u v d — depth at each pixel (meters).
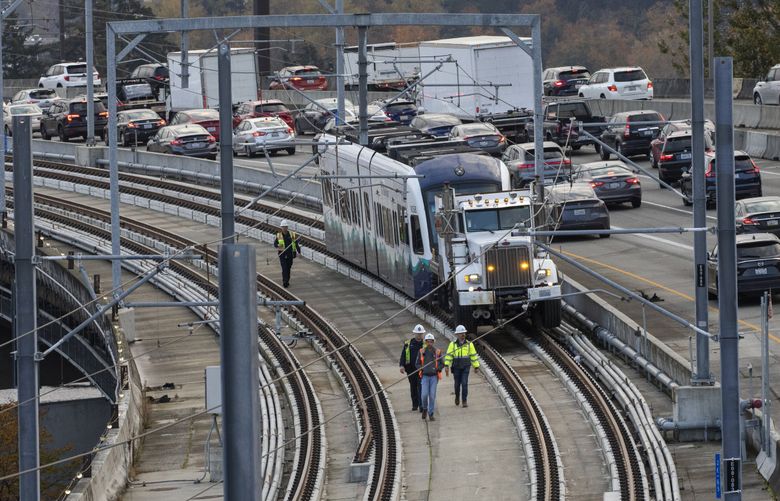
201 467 106.50
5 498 140.25
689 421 99.31
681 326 128.38
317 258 181.50
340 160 170.00
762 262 130.75
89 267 185.75
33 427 75.94
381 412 108.62
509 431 105.50
